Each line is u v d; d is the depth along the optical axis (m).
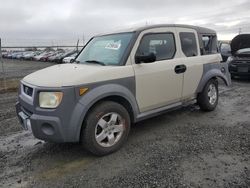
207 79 5.55
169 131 4.79
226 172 3.28
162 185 3.03
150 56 4.10
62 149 4.16
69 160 3.78
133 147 4.13
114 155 3.88
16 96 8.59
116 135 4.00
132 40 4.27
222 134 4.56
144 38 4.41
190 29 5.30
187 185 3.01
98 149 3.77
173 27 4.96
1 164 3.71
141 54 4.30
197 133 4.65
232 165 3.45
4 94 9.01
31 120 3.57
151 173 3.31
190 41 5.27
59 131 3.45
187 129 4.87
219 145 4.09
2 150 4.21
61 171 3.47
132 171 3.38
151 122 5.31
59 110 3.42
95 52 4.71
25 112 3.86
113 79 3.88
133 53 4.21
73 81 3.50
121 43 4.38
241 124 5.07
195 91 5.39
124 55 4.16
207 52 5.76
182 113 5.88
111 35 4.76
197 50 5.41
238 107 6.36
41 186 3.13
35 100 3.54
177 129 4.89
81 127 3.66
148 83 4.34
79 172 3.42
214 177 3.17
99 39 4.98
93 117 3.67
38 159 3.85
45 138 3.58
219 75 5.86
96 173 3.38
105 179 3.22
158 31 4.64
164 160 3.65
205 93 5.64
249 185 2.98
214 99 5.99
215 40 6.00
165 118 5.55
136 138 4.50
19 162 3.77
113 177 3.26
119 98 4.09
